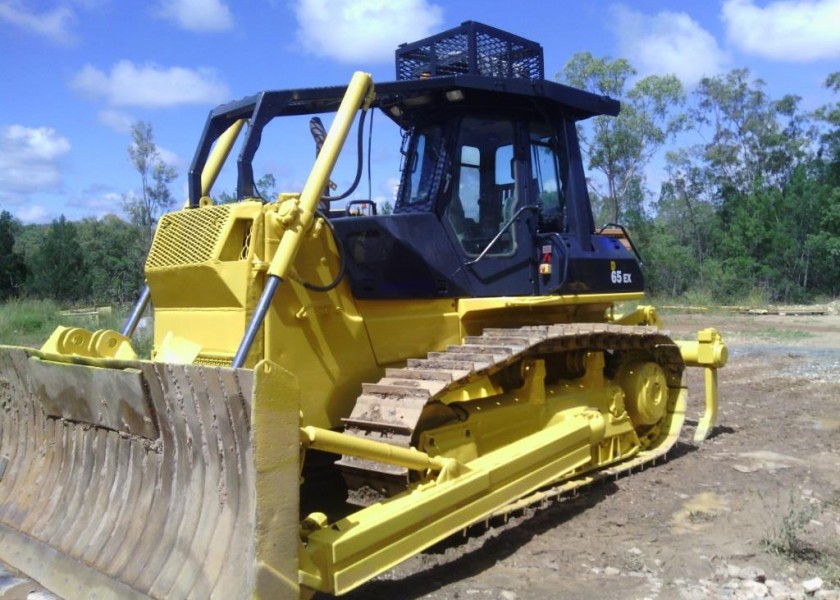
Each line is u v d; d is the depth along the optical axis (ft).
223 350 14.43
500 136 18.94
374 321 16.16
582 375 21.06
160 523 12.34
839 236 116.98
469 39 18.58
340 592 11.66
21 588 13.44
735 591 13.21
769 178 150.00
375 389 14.98
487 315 18.60
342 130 14.55
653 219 148.46
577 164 20.77
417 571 14.56
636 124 107.34
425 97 17.93
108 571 12.35
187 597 11.09
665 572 14.30
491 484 15.06
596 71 105.70
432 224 17.37
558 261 19.27
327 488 16.92
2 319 52.31
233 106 16.84
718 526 16.76
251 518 10.75
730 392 34.04
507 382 18.83
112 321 50.19
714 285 109.81
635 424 22.43
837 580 13.51
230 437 11.23
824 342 55.47
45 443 15.31
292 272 14.62
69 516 13.89
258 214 14.19
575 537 16.24
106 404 13.29
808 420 27.94
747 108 152.97
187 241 15.17
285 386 10.80
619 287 21.40
